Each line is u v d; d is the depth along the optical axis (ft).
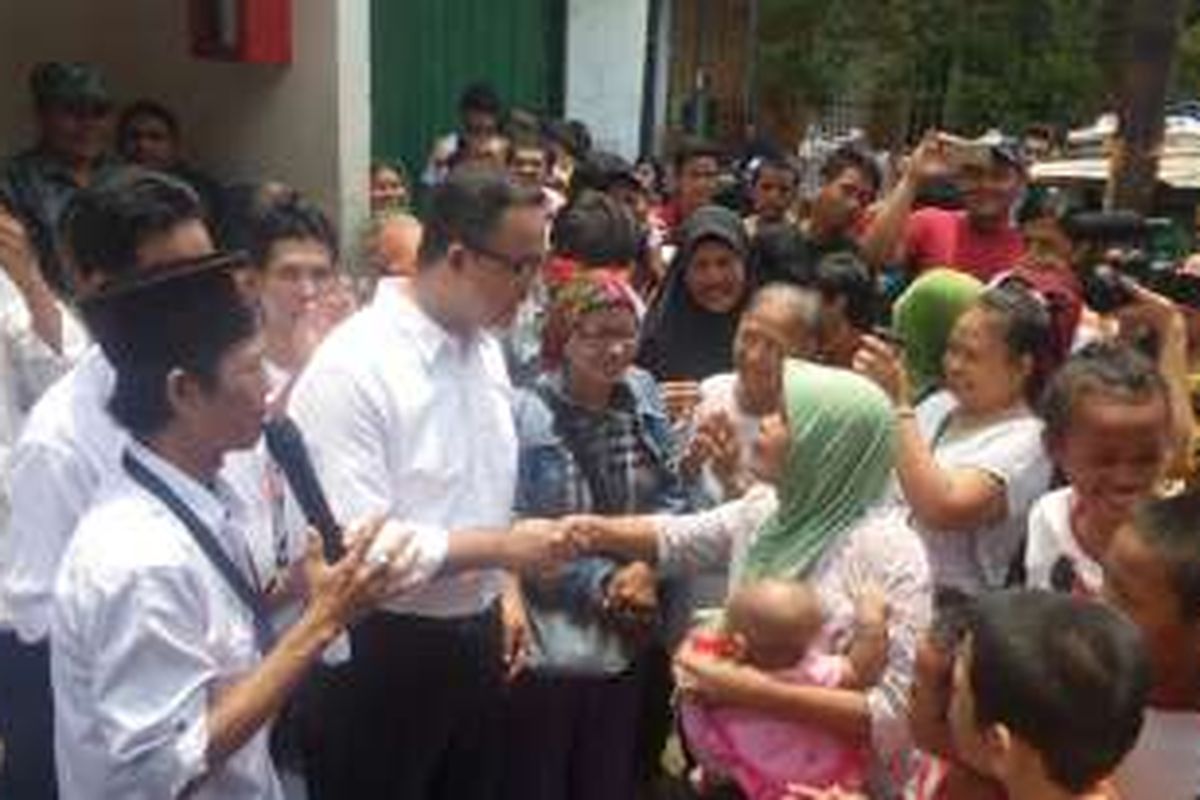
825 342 14.84
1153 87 21.57
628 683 12.96
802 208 27.45
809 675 9.79
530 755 12.64
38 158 18.92
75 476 8.70
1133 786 7.68
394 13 32.53
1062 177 28.91
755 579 10.17
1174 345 14.30
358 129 22.13
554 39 38.68
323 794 10.97
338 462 10.39
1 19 22.24
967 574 11.53
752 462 11.64
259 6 21.27
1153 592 7.45
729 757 9.99
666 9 48.01
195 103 23.03
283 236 11.68
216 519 7.87
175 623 7.43
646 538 11.98
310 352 11.71
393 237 16.15
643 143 44.29
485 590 11.25
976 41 61.21
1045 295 15.89
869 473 10.12
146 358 7.64
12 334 13.10
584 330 12.42
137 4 23.08
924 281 14.20
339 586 8.09
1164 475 10.68
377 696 10.91
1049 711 6.31
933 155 21.36
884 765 9.75
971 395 11.89
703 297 17.16
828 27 62.13
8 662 8.84
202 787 7.82
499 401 11.30
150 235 8.93
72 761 7.60
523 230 10.54
